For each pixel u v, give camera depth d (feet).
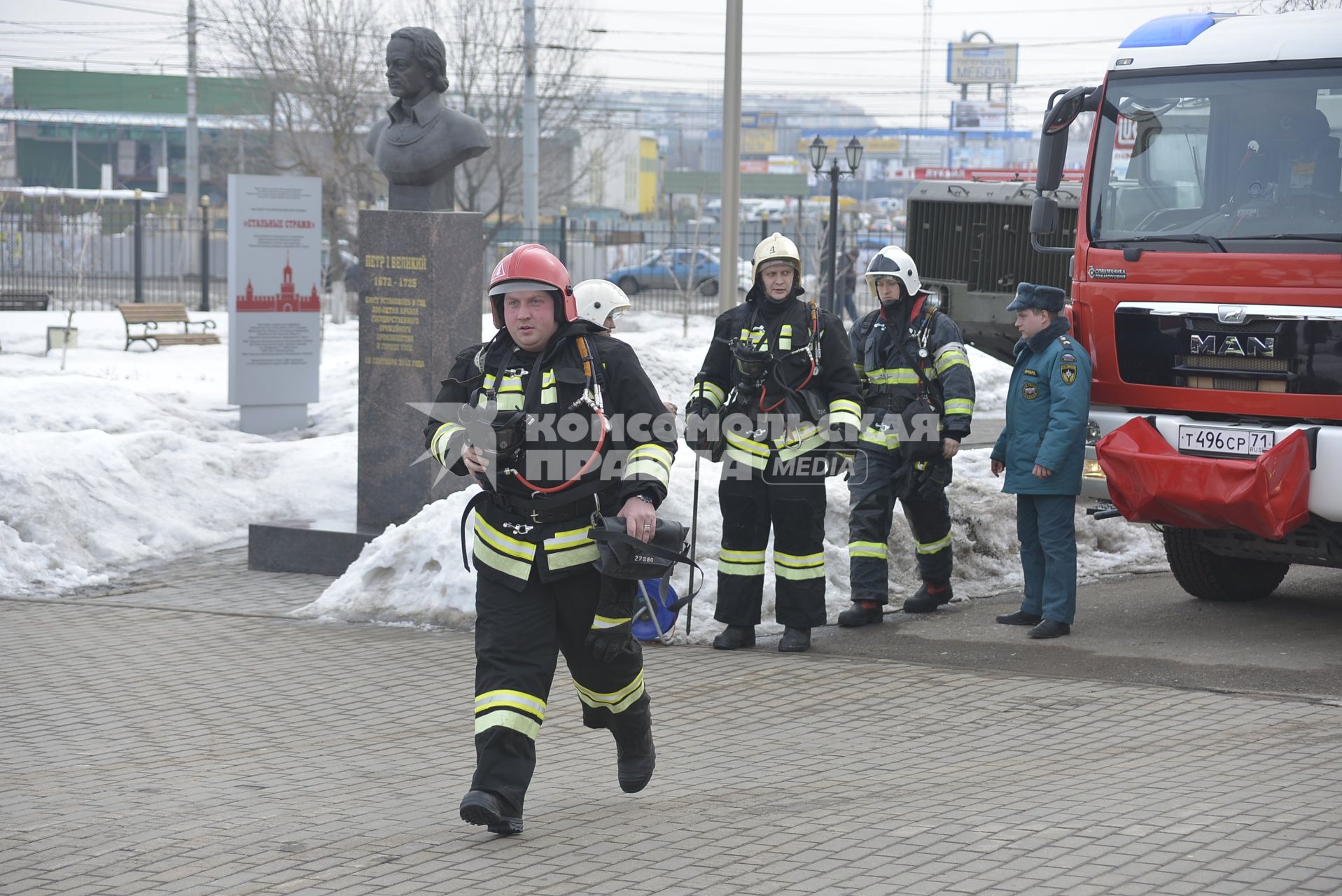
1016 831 16.34
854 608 29.01
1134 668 25.11
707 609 28.89
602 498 16.76
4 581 33.45
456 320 35.45
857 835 16.44
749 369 26.27
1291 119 26.63
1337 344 25.30
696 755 20.52
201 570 35.78
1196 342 26.81
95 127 260.42
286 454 44.62
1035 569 28.53
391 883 15.26
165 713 23.24
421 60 35.17
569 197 150.71
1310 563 27.61
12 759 20.83
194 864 16.06
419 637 28.37
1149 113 28.14
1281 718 21.48
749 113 548.31
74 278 130.41
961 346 28.94
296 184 54.90
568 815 17.67
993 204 47.98
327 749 21.22
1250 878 14.53
